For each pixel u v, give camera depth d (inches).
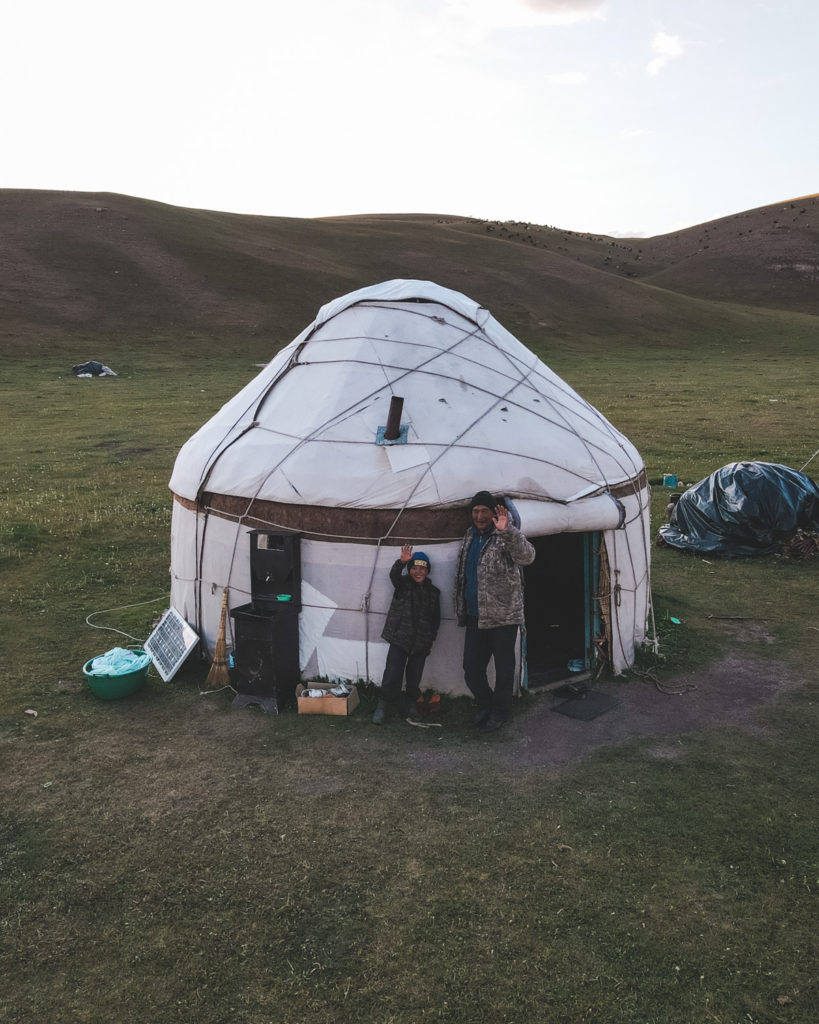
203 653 273.3
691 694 247.9
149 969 137.3
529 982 133.1
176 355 1478.8
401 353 267.9
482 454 241.6
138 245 2132.1
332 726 225.8
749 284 2893.7
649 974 134.5
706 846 169.0
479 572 215.9
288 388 273.9
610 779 196.7
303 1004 129.4
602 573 258.2
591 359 1624.0
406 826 177.0
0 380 1187.3
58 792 192.7
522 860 164.7
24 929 146.9
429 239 2783.0
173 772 201.6
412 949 140.6
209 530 264.2
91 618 326.3
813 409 930.1
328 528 237.9
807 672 264.2
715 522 419.2
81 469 671.8
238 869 163.0
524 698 244.2
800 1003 128.4
